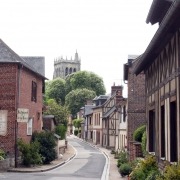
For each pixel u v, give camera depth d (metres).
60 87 109.62
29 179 23.36
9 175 25.84
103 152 57.16
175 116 13.77
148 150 19.41
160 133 15.86
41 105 40.34
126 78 38.41
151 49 15.27
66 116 56.09
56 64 161.12
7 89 31.19
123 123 48.66
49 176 25.62
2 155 29.53
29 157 31.50
